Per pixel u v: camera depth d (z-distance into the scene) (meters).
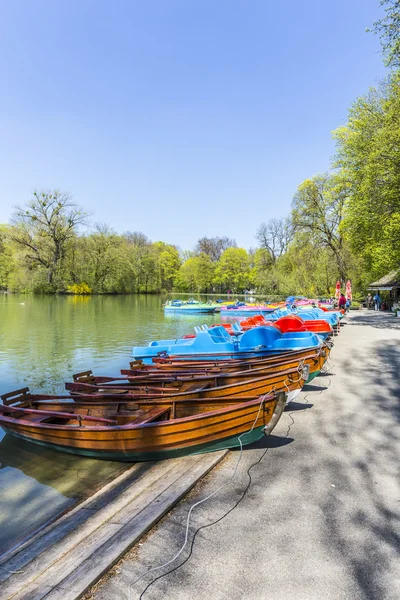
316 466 4.72
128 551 3.20
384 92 23.52
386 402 7.35
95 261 68.06
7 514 4.48
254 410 5.29
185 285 97.94
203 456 5.16
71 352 16.14
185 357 10.95
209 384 8.02
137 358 12.53
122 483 4.76
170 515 3.72
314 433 5.83
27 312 35.00
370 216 21.31
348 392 8.10
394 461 4.82
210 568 2.97
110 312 37.31
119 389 8.01
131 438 5.33
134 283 81.94
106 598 2.70
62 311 36.59
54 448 6.01
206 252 112.19
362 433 5.79
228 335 12.43
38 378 11.82
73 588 2.75
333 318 18.47
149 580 2.86
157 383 8.24
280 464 4.80
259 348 10.54
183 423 5.18
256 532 3.42
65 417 6.14
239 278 94.44
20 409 6.34
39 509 4.56
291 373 7.18
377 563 3.00
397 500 3.92
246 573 2.91
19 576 3.00
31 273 61.97
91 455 5.70
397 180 19.59
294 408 7.07
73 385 7.70
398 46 15.90
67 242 63.84
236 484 4.32
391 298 39.66
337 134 28.36
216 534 3.40
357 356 12.19
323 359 9.06
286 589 2.74
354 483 4.29
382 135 19.86
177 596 2.69
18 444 6.44
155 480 4.52
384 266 23.77
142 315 35.59
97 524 3.63
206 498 4.03
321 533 3.39
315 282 51.94
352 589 2.74
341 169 29.19
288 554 3.12
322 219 42.97
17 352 16.14
